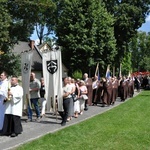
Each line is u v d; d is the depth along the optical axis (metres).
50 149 8.94
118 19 43.72
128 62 70.69
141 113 16.97
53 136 10.66
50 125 13.15
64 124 13.11
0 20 19.05
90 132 11.45
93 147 9.21
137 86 37.78
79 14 35.44
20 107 11.02
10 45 22.58
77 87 15.86
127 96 28.16
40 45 50.16
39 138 10.36
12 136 10.73
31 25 23.61
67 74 37.38
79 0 35.72
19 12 22.22
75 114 15.59
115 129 12.04
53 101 14.02
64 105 13.24
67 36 35.22
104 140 10.12
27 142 9.81
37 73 42.19
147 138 10.47
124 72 70.06
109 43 37.12
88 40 35.44
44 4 22.02
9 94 10.81
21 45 43.88
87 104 20.44
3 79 11.20
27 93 14.41
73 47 35.16
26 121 14.08
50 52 14.04
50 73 14.05
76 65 35.91
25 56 14.65
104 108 20.06
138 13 44.47
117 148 9.11
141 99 26.45
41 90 15.65
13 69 22.95
